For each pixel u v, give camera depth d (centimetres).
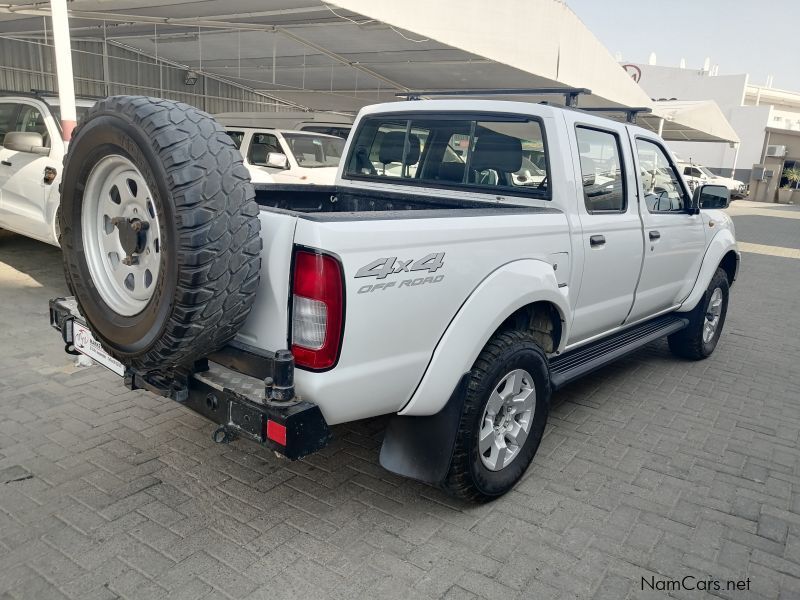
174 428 366
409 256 241
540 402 322
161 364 228
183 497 299
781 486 341
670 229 444
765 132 3600
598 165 367
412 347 253
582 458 362
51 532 267
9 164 679
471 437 279
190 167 205
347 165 439
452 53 1012
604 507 312
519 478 319
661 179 447
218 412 237
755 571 268
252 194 220
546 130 338
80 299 258
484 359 285
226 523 281
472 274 271
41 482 304
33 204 650
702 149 3816
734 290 906
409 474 276
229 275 212
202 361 246
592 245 353
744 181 3688
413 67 1205
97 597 232
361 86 1527
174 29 1149
